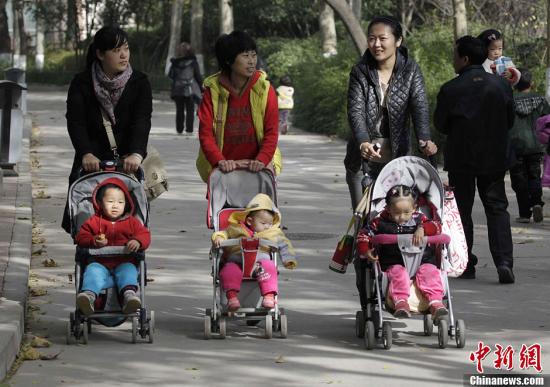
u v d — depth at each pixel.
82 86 13.70
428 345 12.91
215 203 13.57
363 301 13.10
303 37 82.69
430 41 43.88
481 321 14.17
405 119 14.09
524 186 22.23
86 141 13.64
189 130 45.47
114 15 96.62
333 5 43.22
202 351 12.61
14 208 22.33
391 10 76.44
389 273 12.57
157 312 14.73
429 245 12.91
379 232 12.76
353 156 14.36
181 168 32.34
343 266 13.43
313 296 15.75
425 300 12.64
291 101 45.88
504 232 16.69
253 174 13.60
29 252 17.59
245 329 13.81
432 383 11.27
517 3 52.31
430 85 35.16
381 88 14.07
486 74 16.88
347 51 50.16
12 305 13.38
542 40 42.38
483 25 53.22
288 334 13.52
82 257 12.88
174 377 11.47
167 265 17.92
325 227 21.97
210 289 16.17
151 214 23.52
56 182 28.91
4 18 89.19
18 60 84.31
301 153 37.28
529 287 16.34
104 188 12.94
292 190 27.50
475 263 17.05
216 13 87.81
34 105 67.31
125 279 12.73
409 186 13.08
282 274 17.30
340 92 44.88
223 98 13.65
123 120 13.77
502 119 16.73
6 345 11.48
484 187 16.88
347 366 11.94
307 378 11.44
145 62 93.75
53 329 13.70
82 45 99.31
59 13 98.75
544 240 20.45
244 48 13.47
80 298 12.33
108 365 11.94
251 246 13.04
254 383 11.24
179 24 83.31
